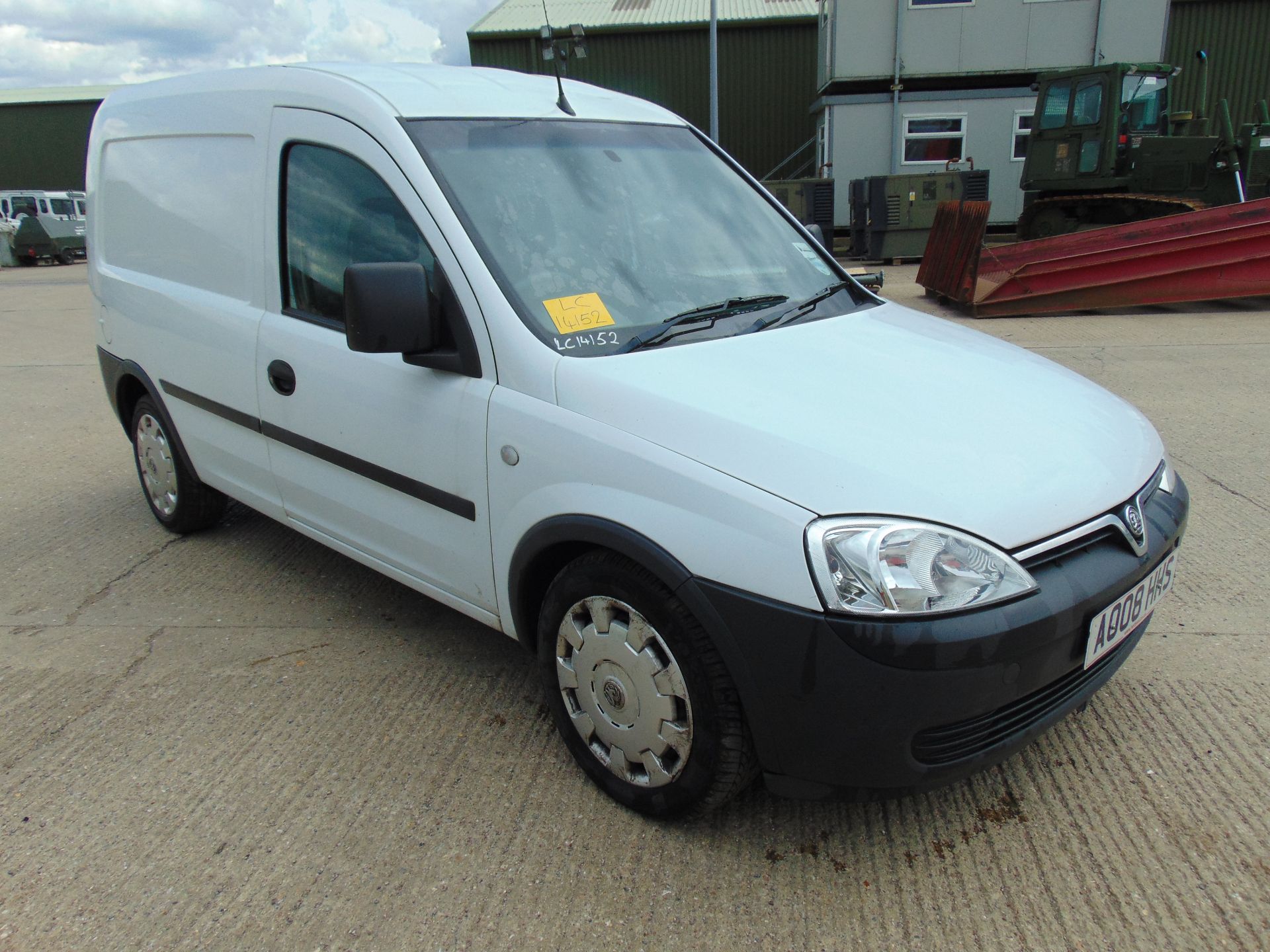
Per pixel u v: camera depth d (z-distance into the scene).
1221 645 3.14
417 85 2.87
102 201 4.17
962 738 2.01
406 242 2.62
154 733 2.80
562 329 2.43
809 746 2.00
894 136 19.50
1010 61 18.72
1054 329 9.44
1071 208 14.60
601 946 2.00
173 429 3.89
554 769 2.61
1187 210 12.88
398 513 2.84
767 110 24.97
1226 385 6.61
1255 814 2.35
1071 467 2.20
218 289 3.43
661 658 2.21
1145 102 13.38
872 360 2.55
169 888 2.19
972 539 1.94
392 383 2.70
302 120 2.94
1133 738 2.67
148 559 4.09
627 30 24.73
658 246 2.82
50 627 3.48
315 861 2.27
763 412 2.16
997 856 2.25
